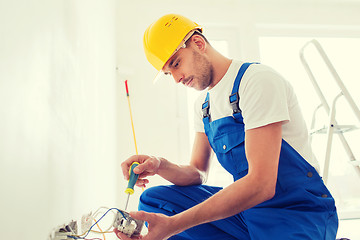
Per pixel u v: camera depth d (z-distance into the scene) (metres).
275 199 1.04
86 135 1.05
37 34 0.55
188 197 1.22
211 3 2.87
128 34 2.67
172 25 1.21
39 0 0.57
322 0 2.95
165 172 1.24
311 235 0.94
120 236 0.82
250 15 2.91
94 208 1.19
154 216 0.84
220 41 2.93
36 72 0.54
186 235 1.15
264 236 1.00
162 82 2.63
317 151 2.70
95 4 1.33
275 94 1.01
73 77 0.87
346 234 1.91
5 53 0.41
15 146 0.44
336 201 2.67
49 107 0.62
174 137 2.55
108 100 1.78
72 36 0.87
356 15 3.03
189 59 1.18
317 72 2.92
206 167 1.41
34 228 0.53
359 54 3.06
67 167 0.77
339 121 2.83
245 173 1.09
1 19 0.40
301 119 1.16
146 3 2.76
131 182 1.04
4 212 0.40
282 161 1.05
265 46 2.98
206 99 1.36
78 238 0.76
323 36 3.03
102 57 1.55
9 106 0.42
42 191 0.57
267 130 0.97
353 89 2.96
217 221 1.15
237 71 1.17
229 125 1.13
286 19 2.94
